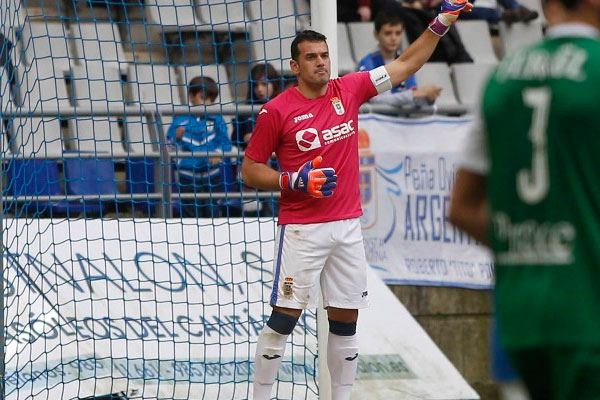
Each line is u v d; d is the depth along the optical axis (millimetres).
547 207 11109
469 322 32656
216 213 32938
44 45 37188
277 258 23156
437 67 39062
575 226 11016
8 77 31625
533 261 11219
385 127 32094
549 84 11148
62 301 27469
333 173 21875
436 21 23547
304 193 22578
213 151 31766
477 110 11719
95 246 28438
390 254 31953
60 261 27969
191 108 29812
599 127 10922
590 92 10938
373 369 28719
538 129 11133
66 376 26625
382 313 29703
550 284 11055
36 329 26875
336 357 23797
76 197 28781
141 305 27781
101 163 33719
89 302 27656
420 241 32250
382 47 34000
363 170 31734
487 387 32719
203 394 26797
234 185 32781
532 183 11180
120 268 28188
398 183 32062
